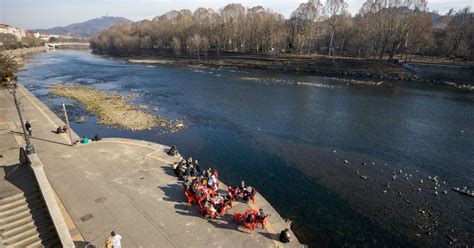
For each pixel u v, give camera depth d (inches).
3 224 635.5
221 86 3090.6
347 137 1599.4
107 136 1572.3
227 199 811.4
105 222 738.2
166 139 1536.7
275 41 4923.7
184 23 6678.2
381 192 1045.8
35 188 721.6
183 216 771.4
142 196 856.9
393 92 2787.9
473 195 1027.9
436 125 1824.6
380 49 4544.8
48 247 611.8
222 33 5718.5
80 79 3599.9
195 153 1360.7
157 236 694.5
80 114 1991.9
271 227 743.1
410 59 4030.5
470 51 3538.4
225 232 716.7
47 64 5403.5
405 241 807.1
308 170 1203.9
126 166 1047.0
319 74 3949.3
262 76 3789.4
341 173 1182.3
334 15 4842.5
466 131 1718.8
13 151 1173.7
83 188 893.8
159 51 6909.5
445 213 930.7
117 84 3240.7
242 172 1182.3
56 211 645.9
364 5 4768.7
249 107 2236.7
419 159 1336.1
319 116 2001.7
